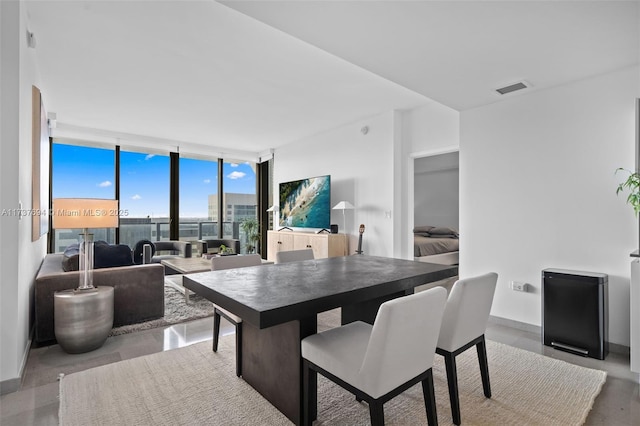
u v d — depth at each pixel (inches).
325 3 76.0
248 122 213.5
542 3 75.0
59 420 70.2
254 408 74.6
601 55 98.9
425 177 316.2
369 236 204.4
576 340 106.8
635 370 92.6
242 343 87.9
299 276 83.4
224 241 263.0
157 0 92.3
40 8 95.1
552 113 122.6
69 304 100.9
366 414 72.6
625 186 106.4
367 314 99.2
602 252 111.4
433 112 177.9
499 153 136.6
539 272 125.6
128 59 127.0
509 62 104.0
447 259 239.9
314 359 64.4
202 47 118.3
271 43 115.7
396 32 88.0
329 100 173.5
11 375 82.9
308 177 252.4
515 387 84.2
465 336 72.0
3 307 82.7
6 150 84.6
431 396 63.0
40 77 142.4
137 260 203.6
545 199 124.1
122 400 77.4
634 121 105.2
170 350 106.0
